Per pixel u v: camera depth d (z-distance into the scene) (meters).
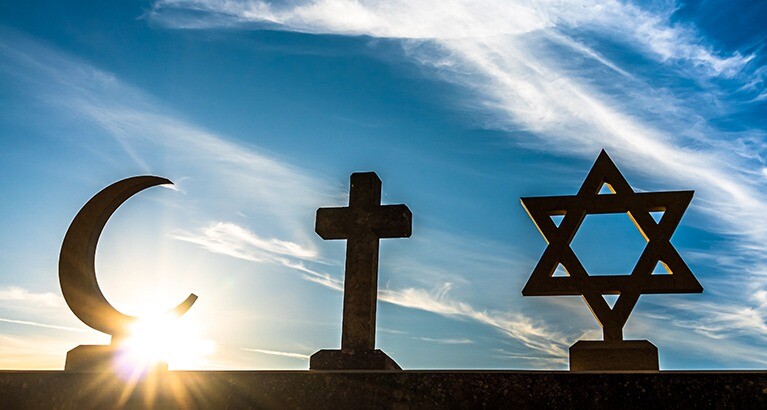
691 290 5.59
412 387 4.46
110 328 5.12
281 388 4.60
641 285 5.66
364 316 6.14
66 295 5.18
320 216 6.53
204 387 4.70
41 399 4.74
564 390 4.30
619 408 4.22
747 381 4.14
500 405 4.34
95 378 4.75
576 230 5.96
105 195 5.37
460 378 4.43
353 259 6.34
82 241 5.28
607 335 5.58
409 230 6.45
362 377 4.53
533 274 5.84
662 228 5.79
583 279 5.75
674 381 4.21
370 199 6.48
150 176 5.52
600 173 6.07
